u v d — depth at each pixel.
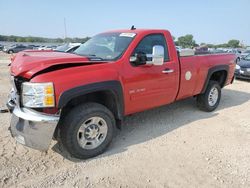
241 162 3.64
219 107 6.38
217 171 3.40
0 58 26.16
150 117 5.44
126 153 3.83
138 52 4.12
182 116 5.55
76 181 3.12
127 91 3.93
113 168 3.42
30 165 3.43
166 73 4.48
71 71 3.33
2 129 4.53
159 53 3.94
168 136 4.48
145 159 3.67
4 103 6.05
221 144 4.21
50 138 3.24
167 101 4.77
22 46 40.91
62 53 4.12
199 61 5.23
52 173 3.27
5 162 3.46
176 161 3.63
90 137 3.60
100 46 4.43
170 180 3.19
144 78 4.12
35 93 3.12
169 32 4.72
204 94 5.70
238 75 10.77
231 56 6.27
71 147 3.45
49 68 3.21
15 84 3.35
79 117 3.40
